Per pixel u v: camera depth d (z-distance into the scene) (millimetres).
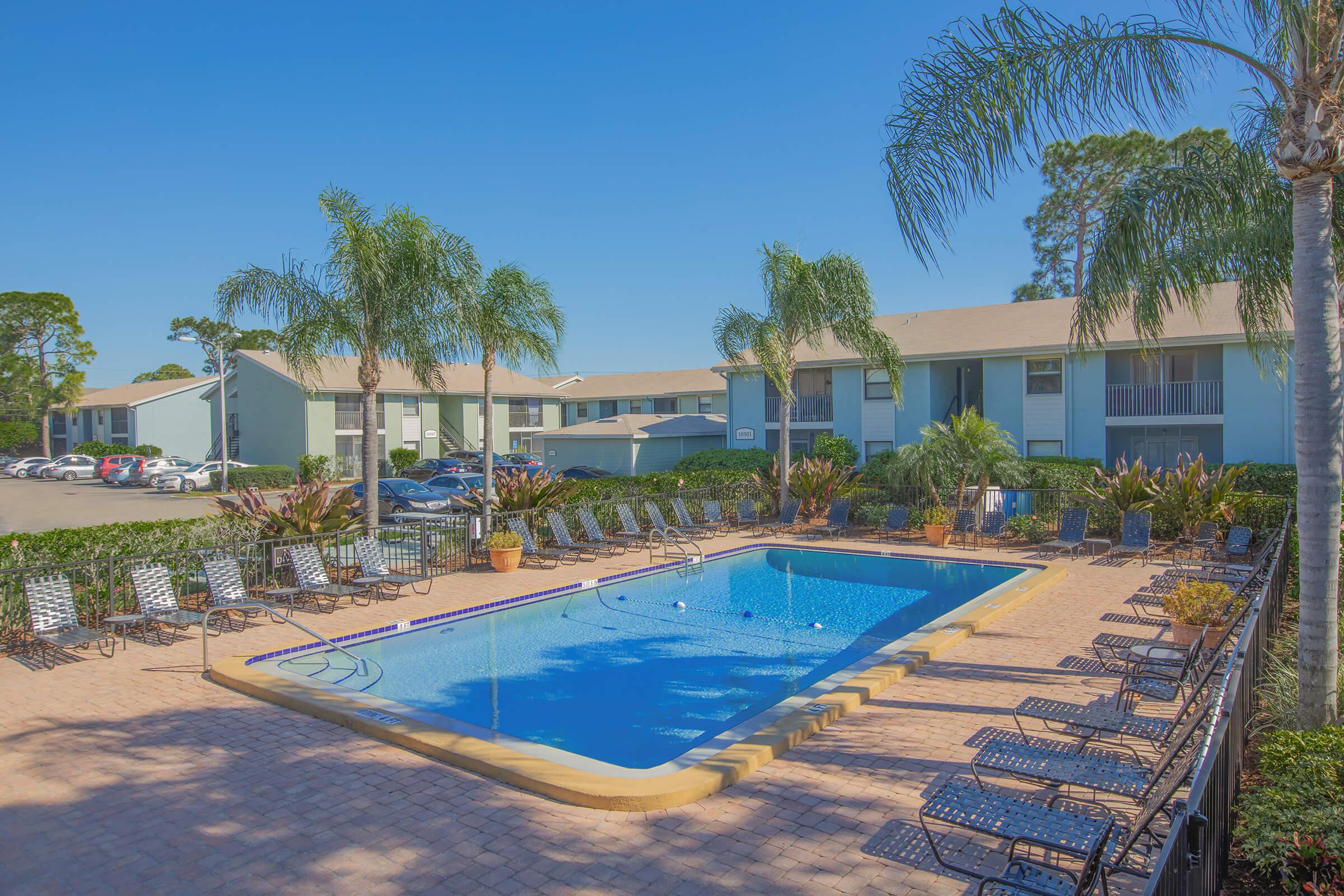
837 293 20109
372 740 6988
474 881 4629
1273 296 9062
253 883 4652
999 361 25547
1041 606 12117
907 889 4480
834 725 7215
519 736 7855
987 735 6688
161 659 9586
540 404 48781
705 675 9852
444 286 16250
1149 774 5074
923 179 7672
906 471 20250
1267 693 7039
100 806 5664
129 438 54531
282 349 16625
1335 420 6160
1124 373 24906
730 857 4859
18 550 10789
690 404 47219
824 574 16359
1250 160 7891
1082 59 7078
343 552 14188
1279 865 4305
